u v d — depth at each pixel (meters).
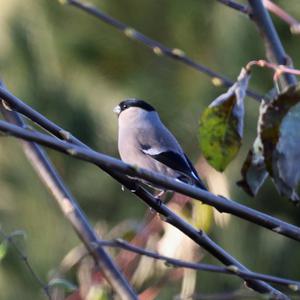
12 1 14.09
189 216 5.96
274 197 13.28
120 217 13.75
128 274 7.06
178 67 13.89
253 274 4.06
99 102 13.92
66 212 5.64
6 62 14.02
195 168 7.31
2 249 5.83
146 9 13.96
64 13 14.05
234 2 5.20
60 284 5.52
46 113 13.91
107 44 14.07
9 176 14.14
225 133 4.27
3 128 3.54
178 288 9.84
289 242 13.45
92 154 3.72
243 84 4.28
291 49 13.42
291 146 4.17
